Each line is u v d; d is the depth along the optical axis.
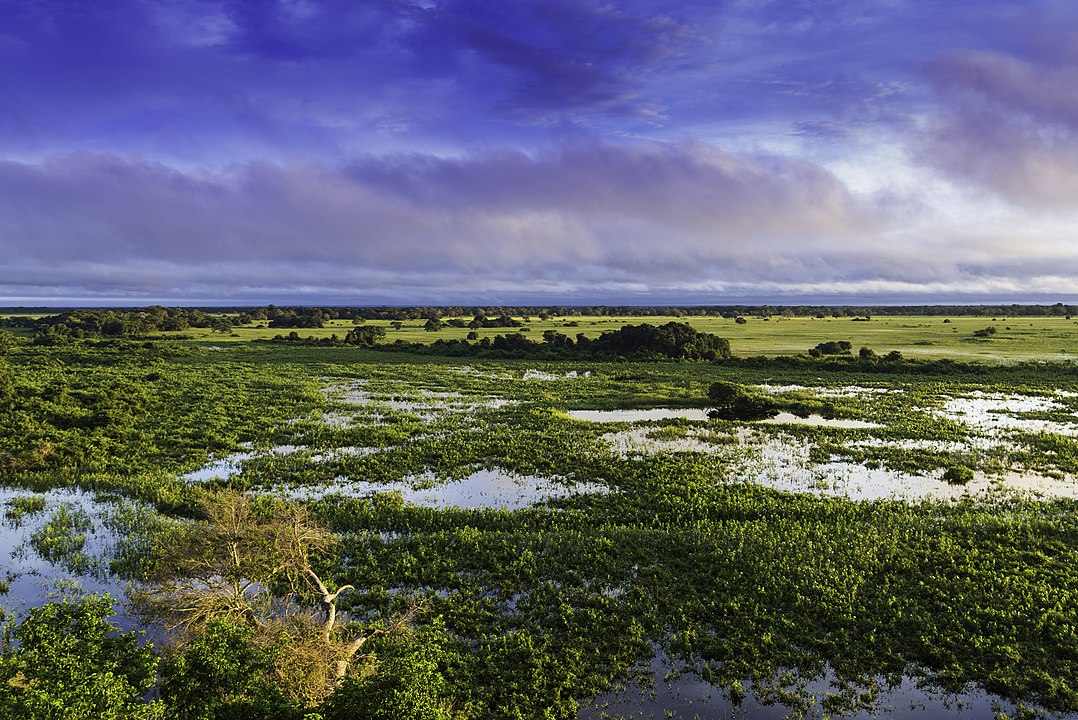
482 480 29.42
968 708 13.87
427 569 19.70
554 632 16.66
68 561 20.41
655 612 17.45
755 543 21.25
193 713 10.82
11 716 9.00
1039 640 15.78
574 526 23.70
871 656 15.42
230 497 18.08
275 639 13.38
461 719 13.32
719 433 38.38
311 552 20.20
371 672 12.28
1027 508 25.23
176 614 15.13
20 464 29.50
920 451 33.88
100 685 9.99
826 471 30.75
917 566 19.61
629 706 14.06
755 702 14.15
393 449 34.50
